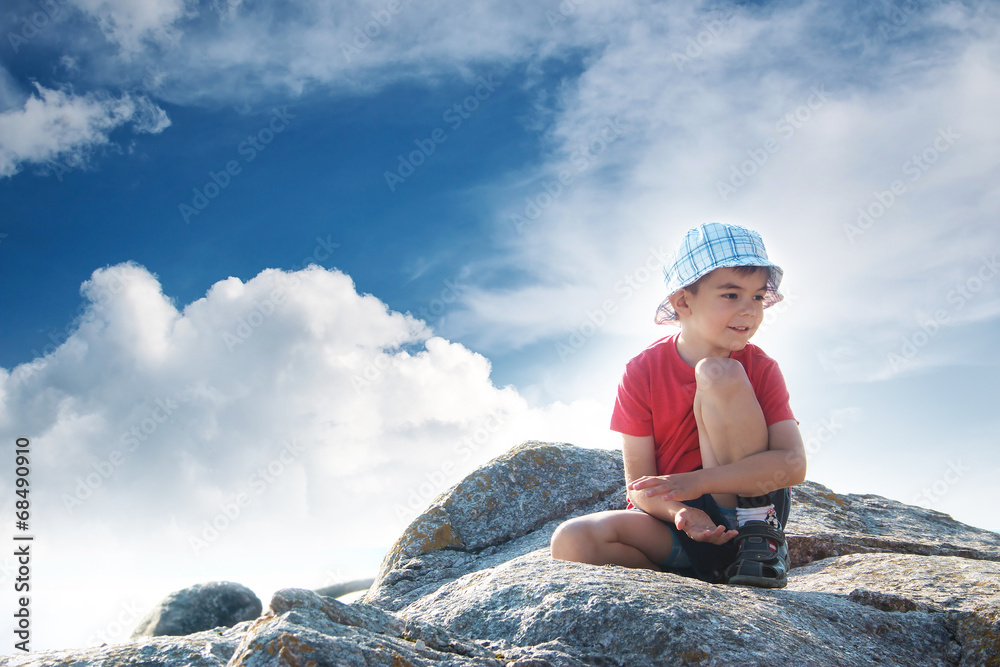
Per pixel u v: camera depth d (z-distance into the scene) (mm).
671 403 2586
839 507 3932
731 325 2482
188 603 7359
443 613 1998
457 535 3594
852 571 2615
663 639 1648
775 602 1994
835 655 1740
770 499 2338
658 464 2648
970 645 1944
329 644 1375
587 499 3855
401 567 3406
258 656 1362
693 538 2203
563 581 1961
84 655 1851
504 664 1594
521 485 3855
